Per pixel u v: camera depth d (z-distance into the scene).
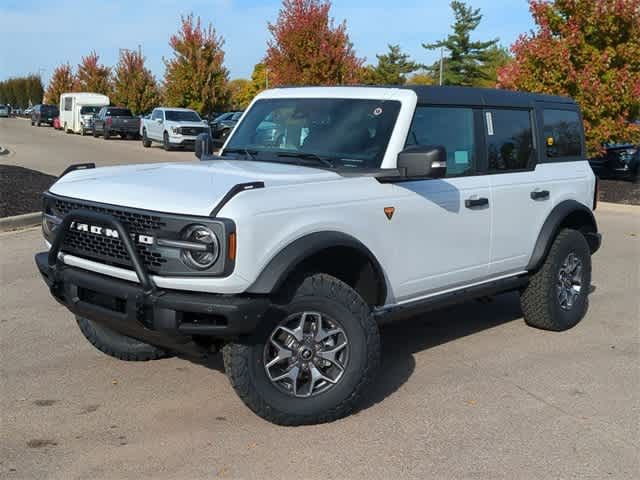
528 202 6.00
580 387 5.21
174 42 39.69
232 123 31.44
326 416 4.45
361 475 3.88
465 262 5.46
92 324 5.36
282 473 3.88
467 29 58.75
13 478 3.79
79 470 3.88
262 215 4.06
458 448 4.22
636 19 15.22
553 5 15.95
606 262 9.71
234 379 4.21
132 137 39.81
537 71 16.00
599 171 18.80
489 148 5.73
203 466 3.95
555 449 4.23
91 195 4.51
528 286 6.41
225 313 3.96
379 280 4.69
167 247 4.04
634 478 3.92
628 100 15.45
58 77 72.44
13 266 8.58
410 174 4.57
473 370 5.52
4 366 5.40
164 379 5.21
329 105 5.32
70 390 4.98
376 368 4.57
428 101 5.18
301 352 4.34
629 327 6.76
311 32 23.59
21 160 23.89
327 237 4.30
